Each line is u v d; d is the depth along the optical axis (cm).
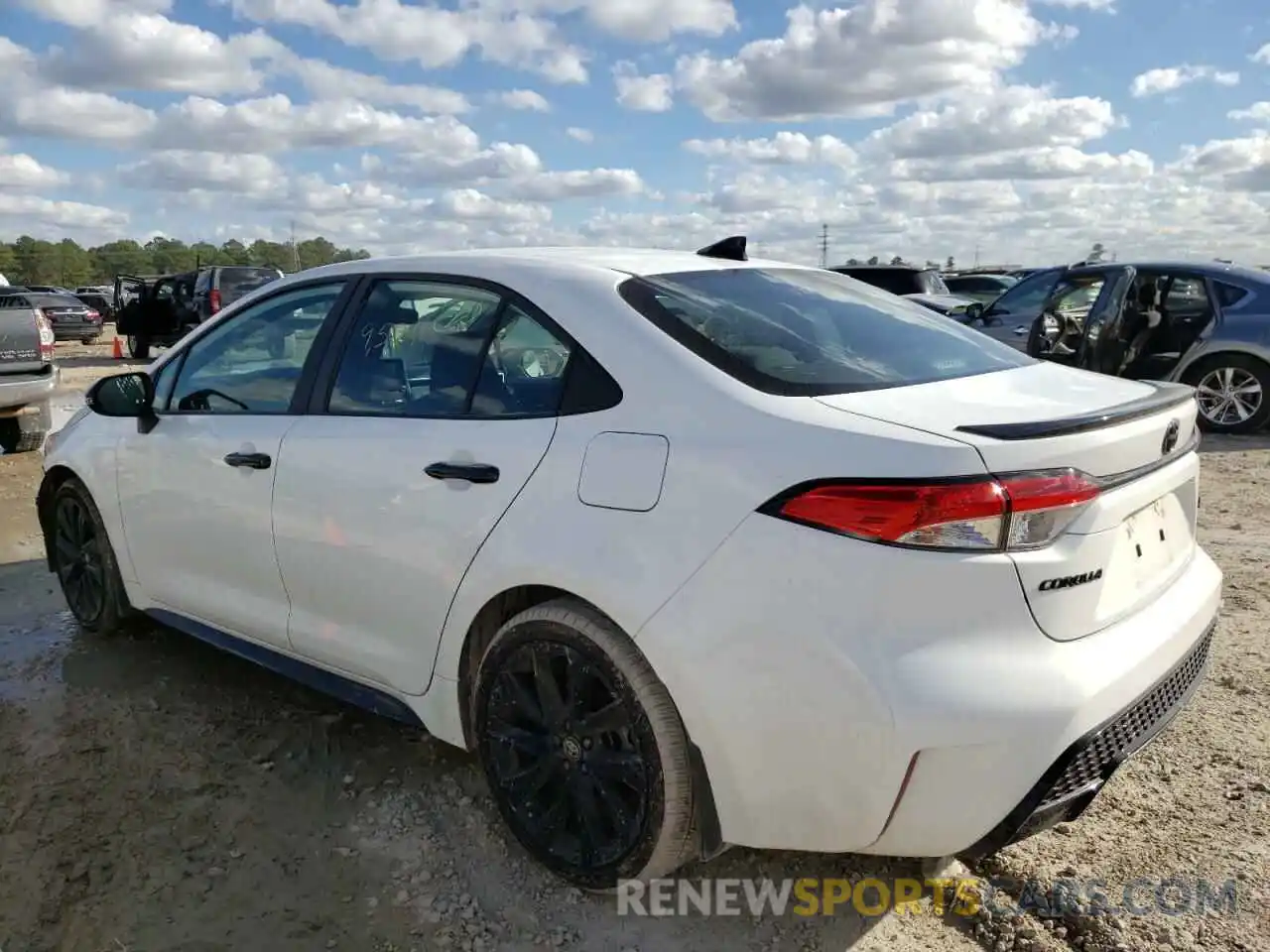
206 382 380
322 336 339
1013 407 245
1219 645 417
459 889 272
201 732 359
